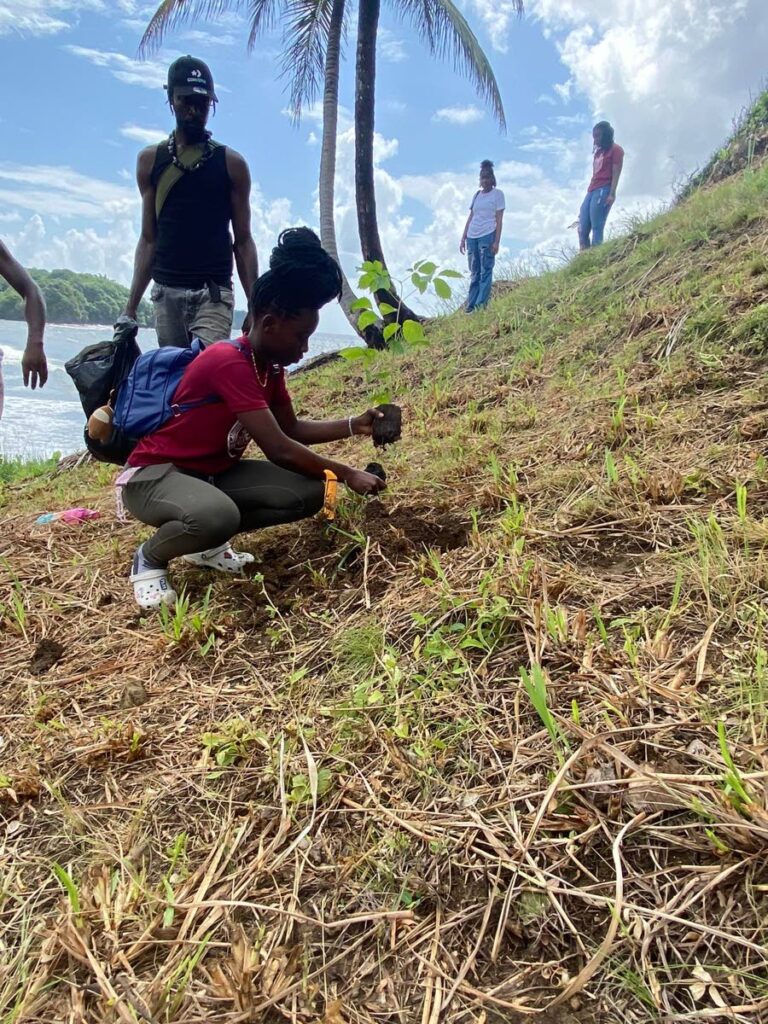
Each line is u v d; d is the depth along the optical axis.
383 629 2.16
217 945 1.36
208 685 2.16
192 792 1.74
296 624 2.37
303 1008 1.22
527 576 2.15
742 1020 1.07
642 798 1.42
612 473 2.55
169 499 2.60
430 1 9.84
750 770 1.40
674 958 1.18
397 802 1.59
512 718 1.73
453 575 2.33
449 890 1.38
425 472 3.19
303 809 1.63
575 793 1.47
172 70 3.48
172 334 3.92
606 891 1.30
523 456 3.15
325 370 7.59
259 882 1.48
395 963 1.28
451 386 4.76
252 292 2.50
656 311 4.06
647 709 1.61
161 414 2.69
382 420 3.01
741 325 3.37
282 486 2.82
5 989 1.33
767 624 1.77
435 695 1.84
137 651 2.44
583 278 5.72
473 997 1.20
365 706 1.85
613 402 3.32
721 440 2.70
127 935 1.40
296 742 1.82
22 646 2.62
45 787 1.83
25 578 3.17
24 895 1.54
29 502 5.21
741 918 1.21
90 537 3.64
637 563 2.19
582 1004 1.16
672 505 2.41
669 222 5.71
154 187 3.73
